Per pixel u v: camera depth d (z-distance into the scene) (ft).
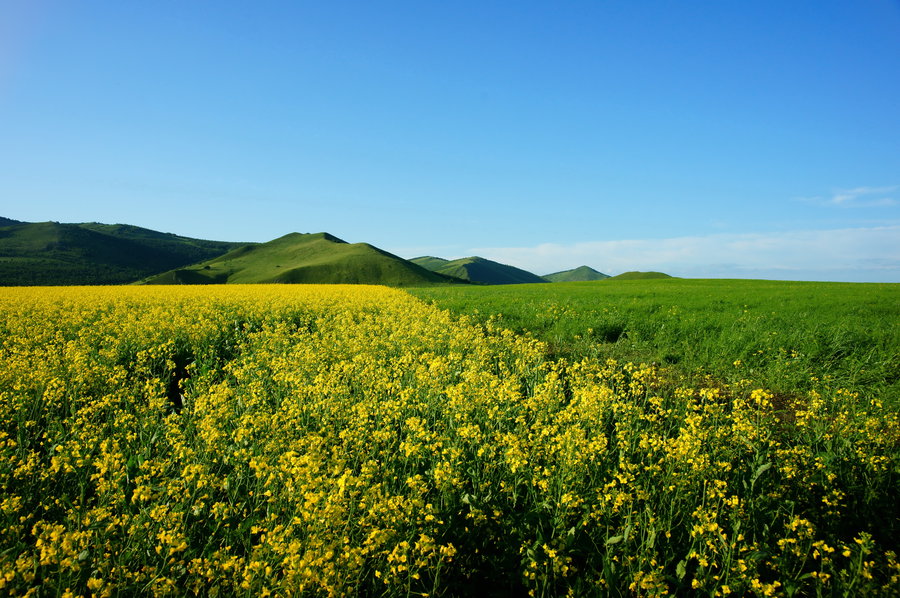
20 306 68.49
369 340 45.52
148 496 14.79
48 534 12.90
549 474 17.25
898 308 64.64
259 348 44.60
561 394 28.60
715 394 24.68
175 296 91.76
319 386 26.48
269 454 19.85
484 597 14.53
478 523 15.96
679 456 17.35
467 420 23.15
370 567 14.17
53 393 27.12
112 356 39.14
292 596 12.07
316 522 13.65
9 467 18.49
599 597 13.20
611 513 15.92
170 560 13.71
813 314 57.72
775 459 20.45
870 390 31.01
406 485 18.19
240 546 15.76
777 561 13.85
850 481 18.30
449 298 98.48
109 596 11.87
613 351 44.04
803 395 31.37
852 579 12.91
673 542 15.60
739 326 49.21
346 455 19.90
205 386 31.83
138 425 24.06
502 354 41.22
